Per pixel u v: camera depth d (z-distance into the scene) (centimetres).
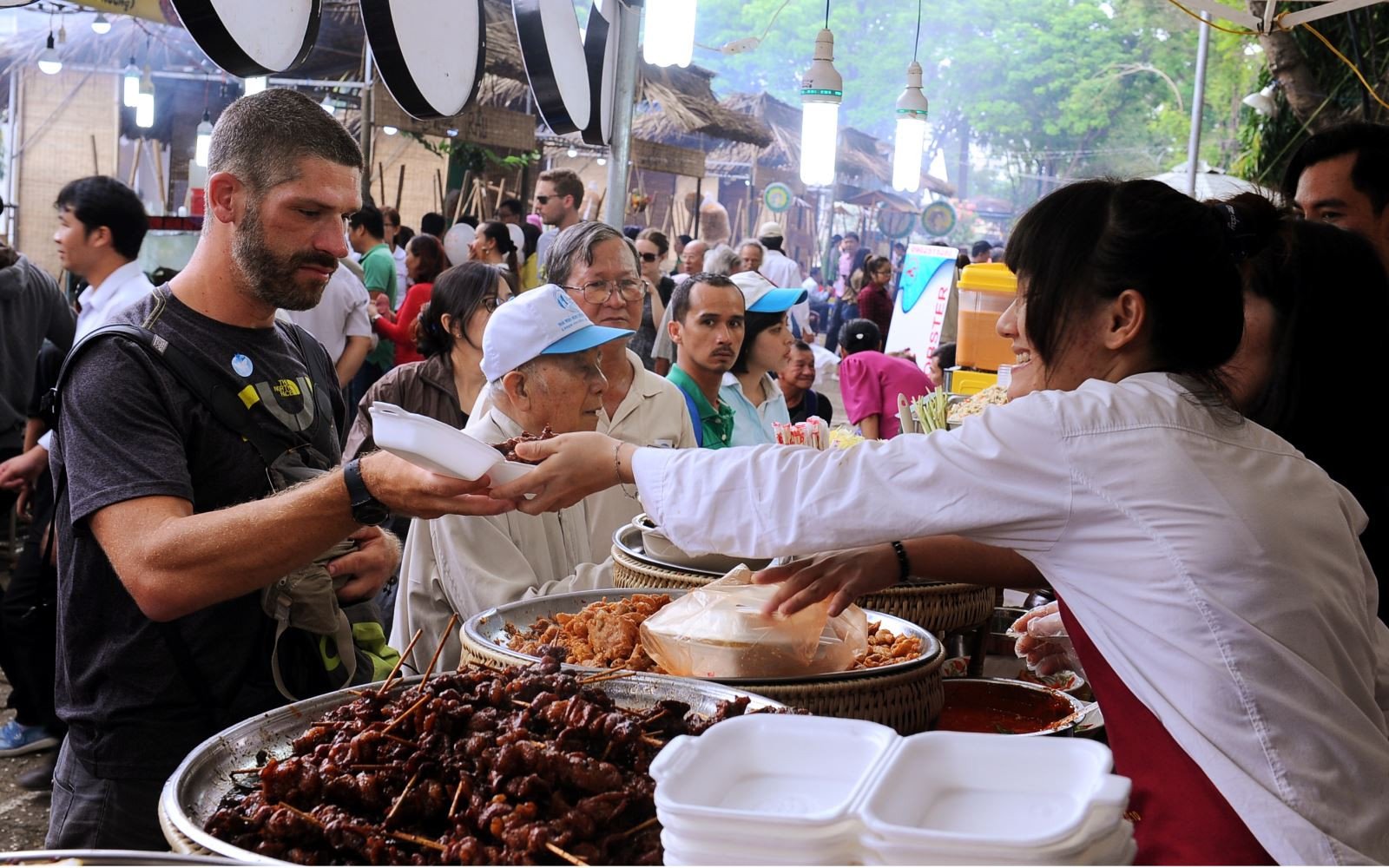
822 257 2814
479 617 229
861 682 197
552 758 141
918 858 110
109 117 1573
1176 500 159
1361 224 331
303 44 273
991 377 654
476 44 336
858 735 129
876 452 171
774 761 129
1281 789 152
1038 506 163
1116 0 4556
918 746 125
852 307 1662
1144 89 4484
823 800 122
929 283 980
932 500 166
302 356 252
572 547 312
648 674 188
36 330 600
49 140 1552
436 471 182
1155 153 4503
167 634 215
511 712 160
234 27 244
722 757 128
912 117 679
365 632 255
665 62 507
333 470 215
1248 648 156
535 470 186
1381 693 183
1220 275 174
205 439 219
